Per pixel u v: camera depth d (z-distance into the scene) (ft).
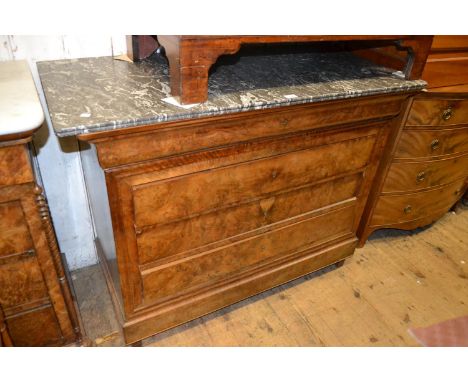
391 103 4.32
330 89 3.71
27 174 2.85
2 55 3.82
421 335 2.33
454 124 5.27
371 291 5.46
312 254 5.17
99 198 3.90
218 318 4.88
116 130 2.79
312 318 4.98
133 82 3.56
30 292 3.46
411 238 6.60
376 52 4.66
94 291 5.13
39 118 2.67
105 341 4.48
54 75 3.61
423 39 3.98
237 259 4.43
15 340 3.67
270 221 4.41
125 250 3.56
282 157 3.94
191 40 2.84
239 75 3.91
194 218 3.78
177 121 2.98
